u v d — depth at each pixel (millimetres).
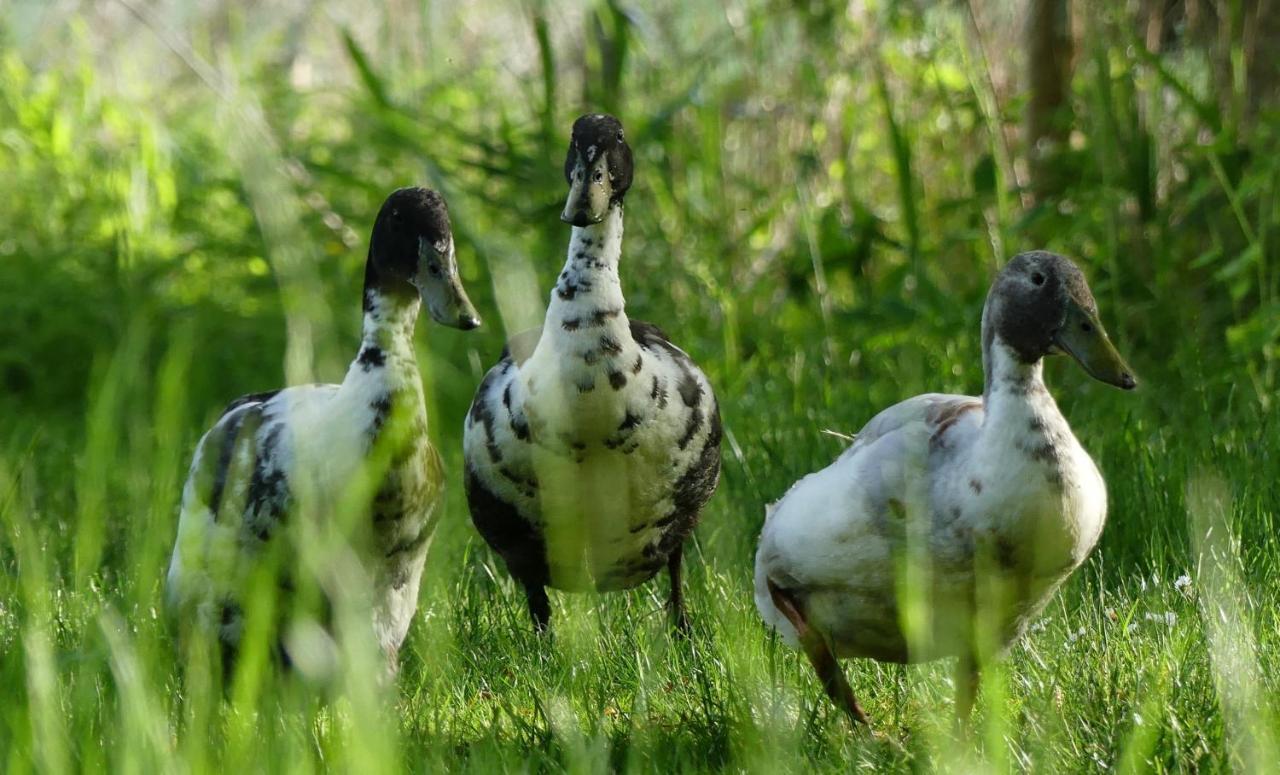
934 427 7719
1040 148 16844
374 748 5727
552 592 11008
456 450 14586
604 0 17469
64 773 5727
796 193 17234
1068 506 7363
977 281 16844
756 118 18172
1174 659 7965
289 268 6137
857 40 18328
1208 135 17359
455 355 17281
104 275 18469
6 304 17812
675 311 17422
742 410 14469
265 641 6609
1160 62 15234
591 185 9234
